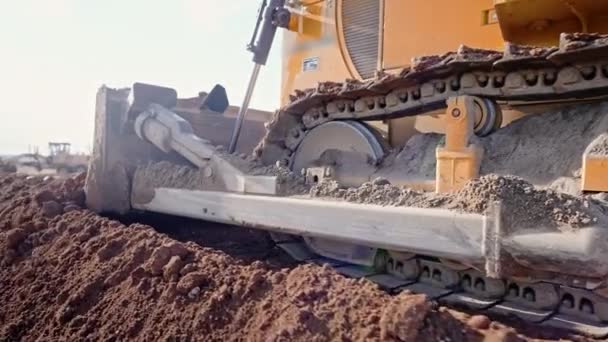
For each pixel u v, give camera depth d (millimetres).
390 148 3959
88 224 4109
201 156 4012
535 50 2783
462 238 2355
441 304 2525
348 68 4887
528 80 3018
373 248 3072
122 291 3137
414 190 2848
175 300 2824
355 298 2311
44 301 3465
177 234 4562
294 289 2520
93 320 3051
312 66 5289
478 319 2141
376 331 2074
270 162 4422
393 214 2623
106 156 4695
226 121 5812
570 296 2332
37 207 4688
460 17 4062
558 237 2102
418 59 3324
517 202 2266
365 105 3861
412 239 2539
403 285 2797
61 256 3832
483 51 3107
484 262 2293
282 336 2215
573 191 2588
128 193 4699
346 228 2828
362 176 3756
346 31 4941
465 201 2416
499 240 2227
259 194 3420
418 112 3674
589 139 2756
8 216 4879
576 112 3012
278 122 4395
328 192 3090
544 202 2213
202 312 2641
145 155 4883
